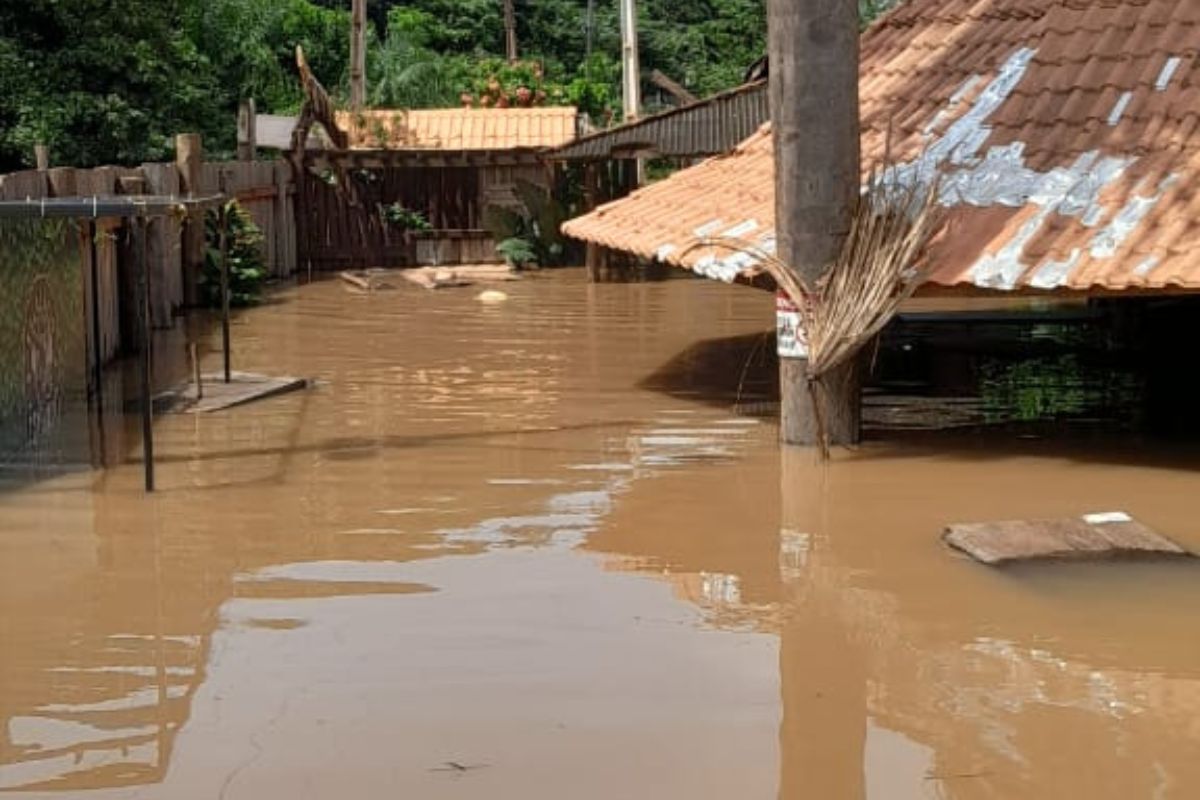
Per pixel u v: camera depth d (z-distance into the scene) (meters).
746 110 22.97
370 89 35.78
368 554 7.54
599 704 5.55
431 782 4.90
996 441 10.18
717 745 5.20
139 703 5.60
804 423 9.93
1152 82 10.59
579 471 9.35
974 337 14.72
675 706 5.54
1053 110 10.74
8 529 8.04
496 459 9.70
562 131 26.97
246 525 8.11
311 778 4.94
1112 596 6.83
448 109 30.45
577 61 46.47
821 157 9.65
